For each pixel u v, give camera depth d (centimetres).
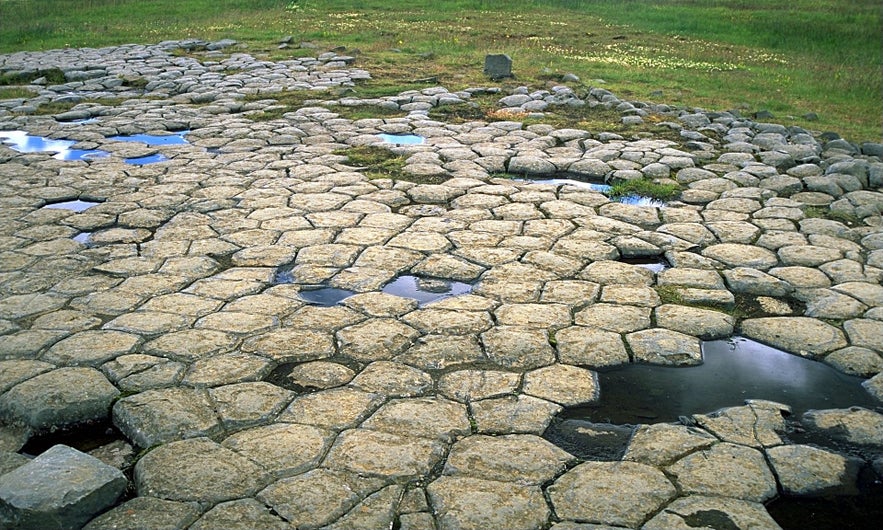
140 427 354
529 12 2138
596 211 651
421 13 2103
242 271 528
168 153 837
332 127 945
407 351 425
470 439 351
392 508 304
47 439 360
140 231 605
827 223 626
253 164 788
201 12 2167
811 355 435
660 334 448
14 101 1118
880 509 314
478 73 1307
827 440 360
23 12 2159
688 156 812
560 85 1195
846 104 1122
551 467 332
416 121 970
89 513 296
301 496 309
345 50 1542
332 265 537
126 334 438
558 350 429
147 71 1340
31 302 481
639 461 338
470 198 679
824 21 1895
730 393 399
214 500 307
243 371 401
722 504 310
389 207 657
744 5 2236
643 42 1688
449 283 515
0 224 616
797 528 304
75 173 758
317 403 375
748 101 1127
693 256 559
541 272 527
